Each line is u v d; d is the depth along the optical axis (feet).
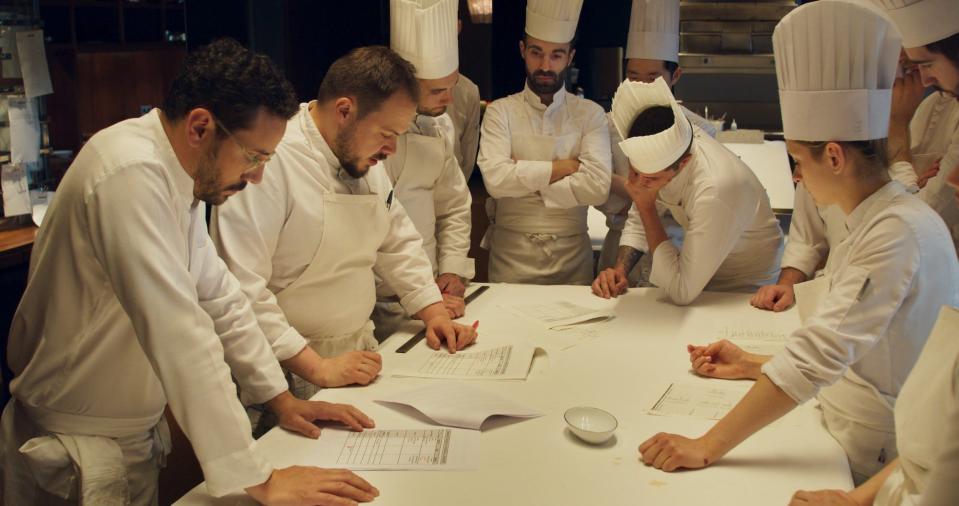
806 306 6.19
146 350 4.54
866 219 5.36
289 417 5.62
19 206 10.30
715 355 6.71
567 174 10.03
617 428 5.65
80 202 4.65
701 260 8.09
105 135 4.70
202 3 10.70
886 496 4.17
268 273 6.66
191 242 5.21
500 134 10.19
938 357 3.73
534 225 10.55
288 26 11.27
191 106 4.57
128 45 16.39
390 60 6.60
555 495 4.77
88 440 5.25
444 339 7.40
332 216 6.88
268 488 4.68
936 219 5.27
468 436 5.51
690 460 5.06
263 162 4.81
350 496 4.69
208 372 4.58
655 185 7.88
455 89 11.55
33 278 5.05
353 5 12.39
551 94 10.18
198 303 5.05
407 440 5.45
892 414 5.41
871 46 5.18
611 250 11.80
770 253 9.20
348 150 6.75
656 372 6.68
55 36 15.70
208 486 4.64
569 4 9.59
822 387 5.55
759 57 14.94
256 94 4.54
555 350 7.20
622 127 8.19
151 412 5.52
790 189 13.39
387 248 7.80
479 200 14.80
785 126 5.65
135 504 5.59
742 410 5.19
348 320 7.29
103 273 4.85
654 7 10.73
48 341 5.09
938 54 6.50
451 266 9.18
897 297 5.12
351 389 6.33
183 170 4.77
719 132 15.19
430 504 4.67
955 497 3.38
